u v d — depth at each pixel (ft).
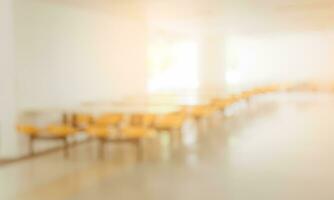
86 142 25.52
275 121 33.22
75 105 26.35
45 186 15.38
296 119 34.04
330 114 36.55
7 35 19.80
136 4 25.79
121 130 21.11
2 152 20.27
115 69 32.04
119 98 32.78
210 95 39.99
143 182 15.66
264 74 68.08
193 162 19.02
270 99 54.19
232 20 36.50
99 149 22.93
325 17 36.76
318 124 30.76
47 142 22.80
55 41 24.17
